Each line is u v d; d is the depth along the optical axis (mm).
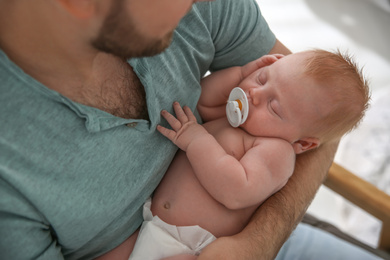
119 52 749
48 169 766
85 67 784
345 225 1953
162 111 959
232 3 1091
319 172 1205
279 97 1058
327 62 1052
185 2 710
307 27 2725
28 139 737
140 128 884
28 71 744
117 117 831
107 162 844
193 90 1058
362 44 2635
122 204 891
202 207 1008
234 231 1041
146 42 735
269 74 1087
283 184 1085
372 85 2406
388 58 2564
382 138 1979
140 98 909
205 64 1114
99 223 865
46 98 742
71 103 760
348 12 2803
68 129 777
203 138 985
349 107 1057
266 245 988
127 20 687
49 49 722
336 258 1441
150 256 933
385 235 1441
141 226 991
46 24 685
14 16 683
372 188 1331
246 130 1096
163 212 1011
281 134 1069
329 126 1074
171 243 940
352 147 2027
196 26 1028
